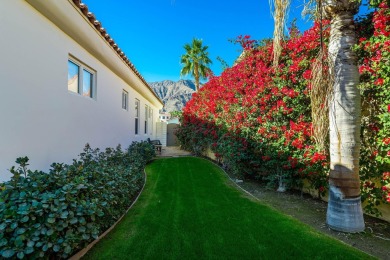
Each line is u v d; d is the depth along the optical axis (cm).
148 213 422
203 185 625
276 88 530
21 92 351
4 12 321
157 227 362
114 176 418
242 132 658
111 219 364
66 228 259
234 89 712
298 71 489
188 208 446
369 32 371
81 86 547
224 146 746
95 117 616
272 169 571
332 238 321
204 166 895
